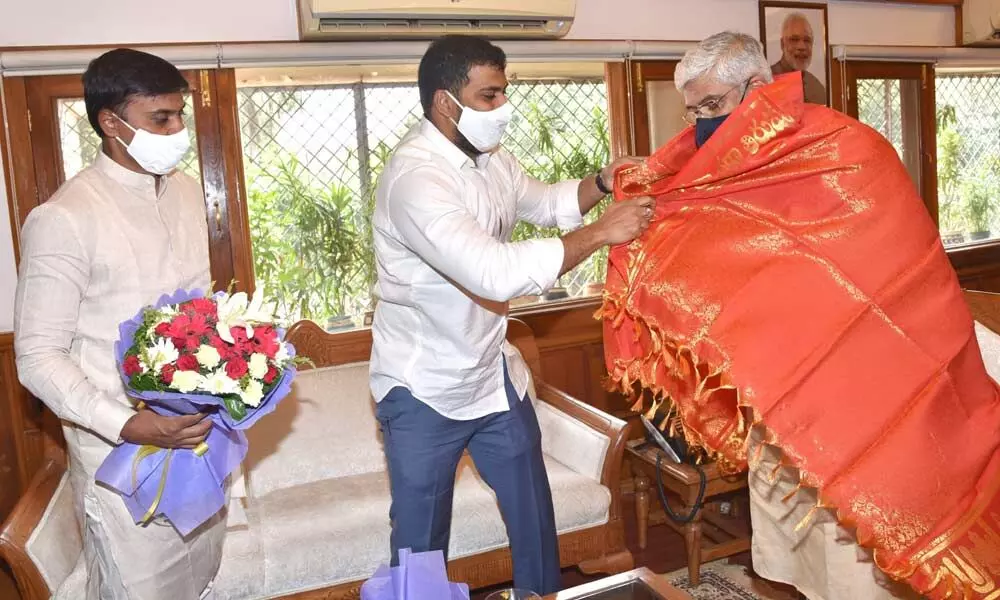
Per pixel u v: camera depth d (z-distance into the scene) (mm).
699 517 3045
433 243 1802
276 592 2561
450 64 1864
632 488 4020
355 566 2617
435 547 2119
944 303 1832
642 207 1843
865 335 1796
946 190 5074
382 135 3609
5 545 2270
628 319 2084
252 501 2871
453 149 1963
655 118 3998
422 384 2012
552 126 3896
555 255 1774
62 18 3057
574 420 3094
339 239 3568
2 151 3029
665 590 1851
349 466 3111
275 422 3062
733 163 1894
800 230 1856
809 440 1783
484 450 2160
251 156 3404
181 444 1779
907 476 1755
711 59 1922
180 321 1708
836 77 4402
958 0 4691
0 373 3133
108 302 1836
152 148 1776
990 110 5156
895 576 1771
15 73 2984
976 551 1752
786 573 2229
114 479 1759
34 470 3205
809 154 1873
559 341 3906
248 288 3334
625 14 3936
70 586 2359
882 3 4551
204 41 3234
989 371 2686
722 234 1908
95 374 1833
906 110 4664
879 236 1822
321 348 3270
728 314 1834
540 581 2186
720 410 2139
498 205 2066
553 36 3621
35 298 1755
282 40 3340
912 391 1783
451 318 1957
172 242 1950
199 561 2008
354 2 3131
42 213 1763
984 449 1818
